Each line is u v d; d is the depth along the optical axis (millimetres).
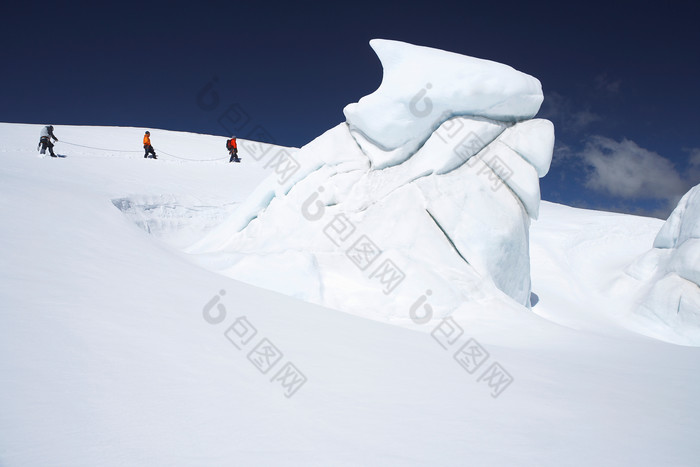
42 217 4496
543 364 2945
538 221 13797
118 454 1149
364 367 2277
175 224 8633
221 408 1538
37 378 1524
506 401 1994
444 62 6188
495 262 5961
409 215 5953
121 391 1547
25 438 1168
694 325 8031
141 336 2146
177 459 1160
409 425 1567
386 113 6301
